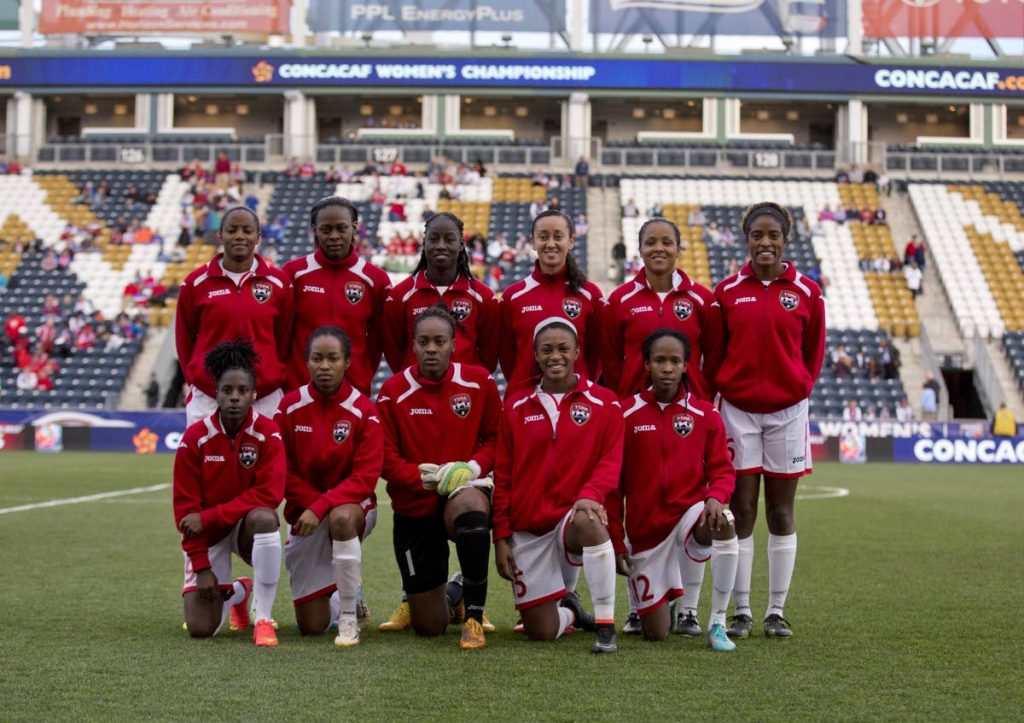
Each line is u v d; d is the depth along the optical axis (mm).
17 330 25516
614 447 5730
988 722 4180
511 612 6711
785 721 4172
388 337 6707
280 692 4551
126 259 27969
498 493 5809
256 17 31688
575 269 6508
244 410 5766
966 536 10469
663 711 4297
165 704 4352
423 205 29906
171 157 31938
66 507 12555
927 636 5805
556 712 4270
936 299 27516
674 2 31781
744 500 6059
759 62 31781
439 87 31750
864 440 23406
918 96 31953
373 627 6176
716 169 31828
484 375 6129
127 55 31953
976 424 23344
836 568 8367
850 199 30406
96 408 23734
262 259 6574
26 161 32000
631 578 5934
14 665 5012
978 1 31750
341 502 5695
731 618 6332
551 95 31859
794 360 6074
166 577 7734
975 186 30797
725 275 27375
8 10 33094
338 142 32719
